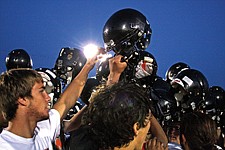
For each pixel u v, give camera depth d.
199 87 3.92
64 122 3.18
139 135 1.82
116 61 2.64
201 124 2.34
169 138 2.95
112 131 1.76
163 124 3.65
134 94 1.79
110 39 3.06
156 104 3.65
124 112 1.74
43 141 2.36
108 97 1.80
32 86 2.15
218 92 5.18
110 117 1.75
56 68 4.14
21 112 2.15
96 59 2.88
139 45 3.15
